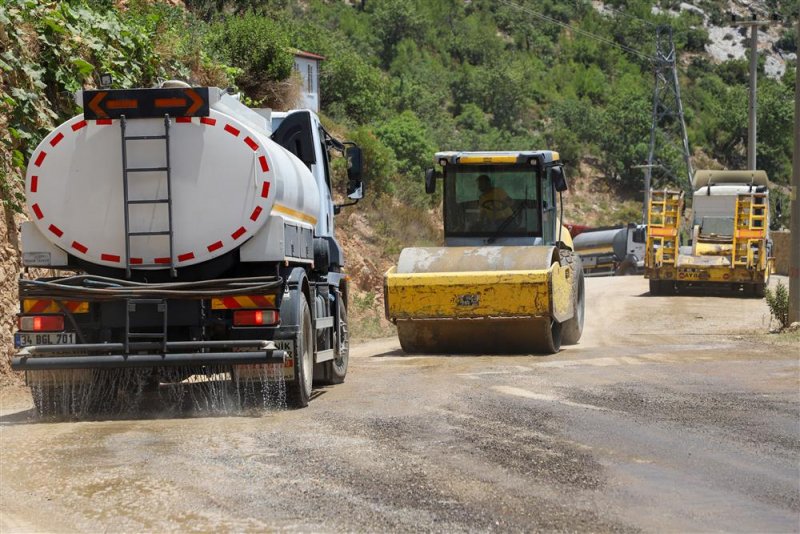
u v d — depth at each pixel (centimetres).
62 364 1452
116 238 1528
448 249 2586
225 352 1482
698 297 4950
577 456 1144
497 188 2789
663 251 4997
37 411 1524
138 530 865
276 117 1886
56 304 1491
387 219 5162
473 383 1822
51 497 984
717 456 1145
